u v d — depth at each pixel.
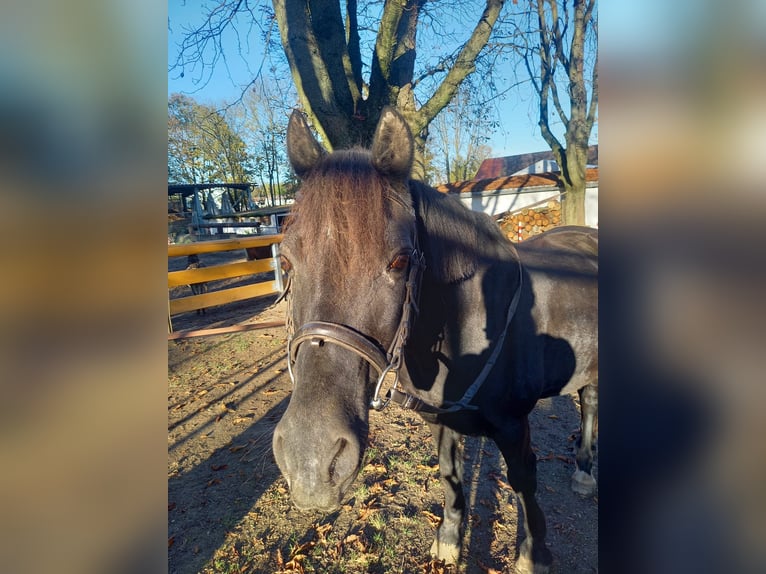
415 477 3.45
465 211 2.07
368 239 1.36
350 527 2.96
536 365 2.22
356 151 1.63
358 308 1.35
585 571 2.53
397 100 7.76
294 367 1.45
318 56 6.78
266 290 9.23
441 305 1.89
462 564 2.60
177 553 2.80
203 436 4.23
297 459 1.24
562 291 2.40
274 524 3.03
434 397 2.04
